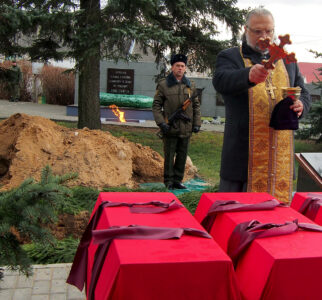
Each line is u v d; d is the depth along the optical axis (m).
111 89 20.50
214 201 2.00
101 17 9.82
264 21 2.78
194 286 1.37
